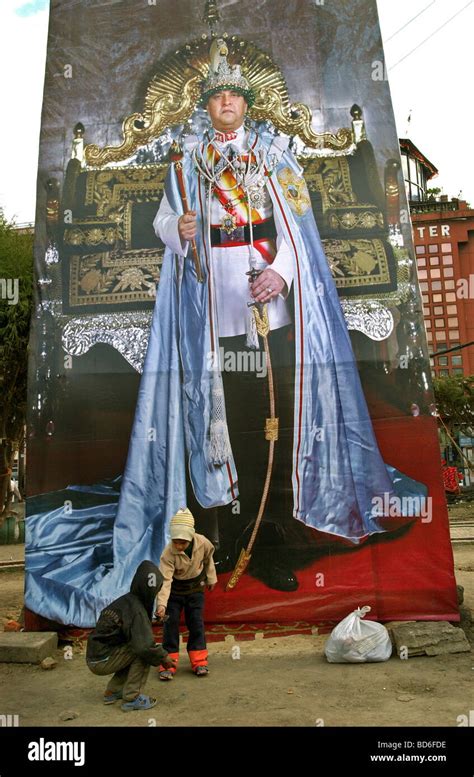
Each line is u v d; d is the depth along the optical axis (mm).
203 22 8367
